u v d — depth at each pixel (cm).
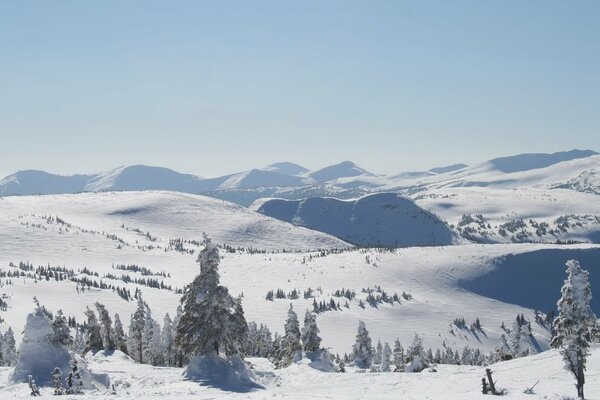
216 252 5216
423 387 4931
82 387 4112
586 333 4003
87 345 8662
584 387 4475
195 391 4416
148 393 4253
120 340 9488
